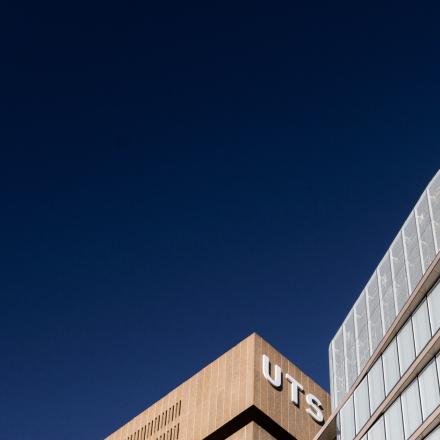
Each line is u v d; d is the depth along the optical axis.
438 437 51.47
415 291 58.19
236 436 94.88
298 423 98.50
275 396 98.44
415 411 54.72
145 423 108.69
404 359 58.03
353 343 68.50
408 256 61.09
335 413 68.69
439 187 58.59
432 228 58.12
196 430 99.31
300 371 106.50
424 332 56.06
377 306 65.00
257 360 100.94
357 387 65.50
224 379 101.62
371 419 61.03
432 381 53.62
